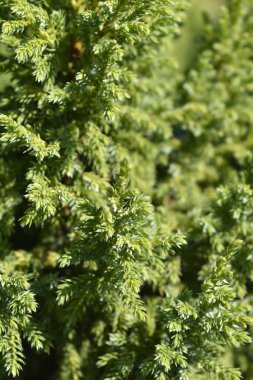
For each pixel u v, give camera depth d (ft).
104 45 1.70
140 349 1.77
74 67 1.82
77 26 1.75
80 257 1.72
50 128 1.81
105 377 1.77
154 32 1.82
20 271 1.81
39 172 1.74
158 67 1.92
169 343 1.72
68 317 1.78
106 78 1.72
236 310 1.73
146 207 1.67
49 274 1.80
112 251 1.69
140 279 1.74
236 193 1.84
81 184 1.82
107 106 1.72
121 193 1.69
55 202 1.73
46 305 1.79
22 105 1.79
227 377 1.70
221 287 1.67
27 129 1.73
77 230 1.73
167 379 1.69
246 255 1.83
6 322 1.70
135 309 1.69
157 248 1.78
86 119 1.82
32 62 1.74
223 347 1.78
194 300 1.78
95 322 1.84
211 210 1.87
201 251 1.87
